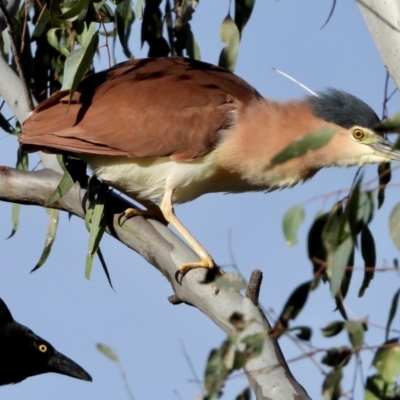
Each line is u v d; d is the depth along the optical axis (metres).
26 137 10.48
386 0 8.11
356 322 6.48
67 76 10.57
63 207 10.87
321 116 10.88
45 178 10.81
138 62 11.22
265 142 10.72
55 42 12.27
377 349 6.60
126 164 10.65
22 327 11.65
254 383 7.48
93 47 9.75
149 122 10.55
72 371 11.71
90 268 10.13
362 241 8.59
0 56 11.62
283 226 6.88
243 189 11.23
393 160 10.76
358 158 10.93
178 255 9.53
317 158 10.96
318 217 7.59
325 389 6.44
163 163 10.64
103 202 10.22
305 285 6.95
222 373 6.47
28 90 10.76
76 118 10.54
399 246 6.79
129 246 10.13
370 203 7.42
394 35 8.09
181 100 10.72
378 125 6.31
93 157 10.70
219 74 11.14
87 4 10.18
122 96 10.66
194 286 9.19
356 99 10.99
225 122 10.72
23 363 11.59
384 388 6.60
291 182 11.05
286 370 7.51
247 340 6.55
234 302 8.70
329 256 7.46
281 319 6.87
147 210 10.98
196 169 10.68
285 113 10.88
